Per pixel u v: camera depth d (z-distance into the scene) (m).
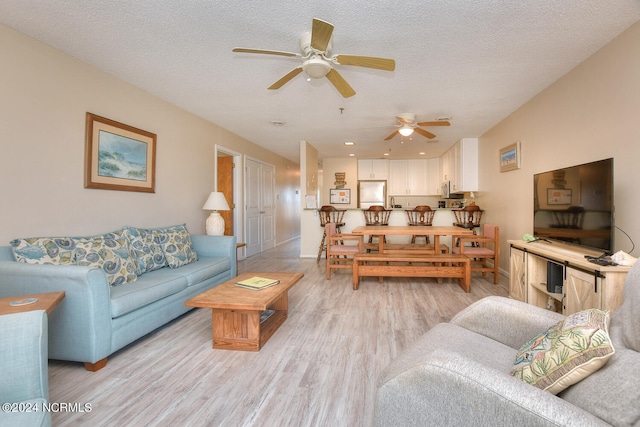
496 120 4.51
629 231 2.23
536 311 1.44
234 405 1.64
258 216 6.62
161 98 3.67
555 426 0.74
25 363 1.11
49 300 1.56
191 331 2.62
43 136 2.44
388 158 8.19
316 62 2.21
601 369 0.91
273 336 2.49
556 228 2.75
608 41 2.40
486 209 5.14
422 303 3.30
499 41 2.39
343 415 1.55
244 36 2.34
